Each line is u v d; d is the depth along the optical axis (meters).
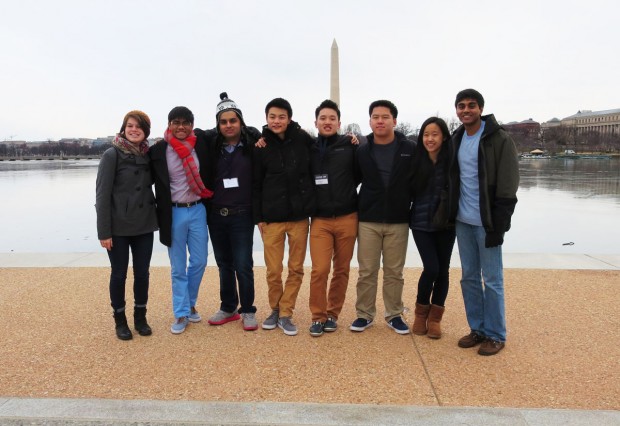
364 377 3.32
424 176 3.85
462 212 3.70
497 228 3.49
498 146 3.49
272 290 4.25
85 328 4.32
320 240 4.08
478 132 3.64
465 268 3.81
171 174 4.07
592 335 4.07
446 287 3.99
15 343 3.97
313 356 3.67
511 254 7.09
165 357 3.68
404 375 3.35
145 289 4.15
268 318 4.29
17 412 2.77
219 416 2.72
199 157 4.08
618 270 6.17
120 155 3.91
